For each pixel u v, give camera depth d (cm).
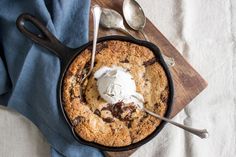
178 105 87
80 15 85
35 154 89
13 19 84
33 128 89
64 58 80
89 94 81
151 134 81
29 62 83
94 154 85
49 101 82
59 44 81
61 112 82
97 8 81
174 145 92
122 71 80
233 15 97
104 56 82
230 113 95
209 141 94
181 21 95
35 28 84
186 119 93
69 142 85
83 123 80
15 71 85
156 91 81
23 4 84
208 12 96
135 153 91
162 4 95
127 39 82
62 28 85
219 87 95
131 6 88
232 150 94
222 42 96
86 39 85
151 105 81
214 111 94
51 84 82
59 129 85
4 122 89
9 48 85
